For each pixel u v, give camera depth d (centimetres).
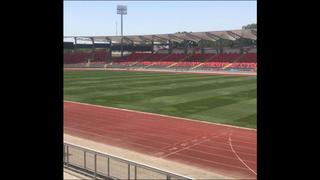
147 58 9819
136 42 9675
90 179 1212
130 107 3191
